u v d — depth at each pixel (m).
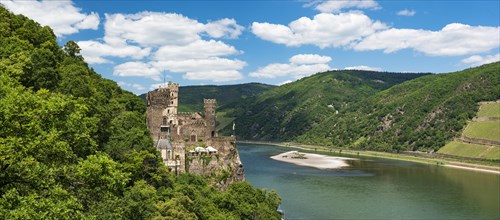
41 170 38.94
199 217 93.81
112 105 115.94
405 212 146.88
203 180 127.81
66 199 40.72
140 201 70.94
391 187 193.12
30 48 89.06
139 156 91.94
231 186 124.69
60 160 42.94
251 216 107.75
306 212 145.38
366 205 156.62
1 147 35.00
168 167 124.25
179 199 88.00
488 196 173.88
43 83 76.88
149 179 97.00
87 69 128.00
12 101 38.38
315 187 191.00
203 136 162.00
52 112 41.81
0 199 34.81
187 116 162.12
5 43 83.44
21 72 62.84
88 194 47.84
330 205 155.88
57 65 92.31
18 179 38.16
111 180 44.16
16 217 33.34
